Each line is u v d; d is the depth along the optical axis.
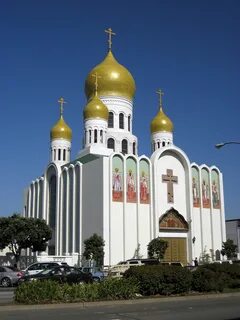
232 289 30.00
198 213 66.00
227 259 66.31
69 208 64.38
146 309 20.88
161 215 61.88
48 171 72.88
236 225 88.31
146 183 61.50
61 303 22.16
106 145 70.31
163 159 64.56
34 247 61.31
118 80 73.75
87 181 61.00
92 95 74.25
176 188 64.94
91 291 23.56
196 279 28.41
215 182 69.25
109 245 55.88
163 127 76.38
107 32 77.94
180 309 20.80
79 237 60.19
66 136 78.38
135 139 73.69
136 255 57.88
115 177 58.62
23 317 18.17
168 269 27.06
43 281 23.91
